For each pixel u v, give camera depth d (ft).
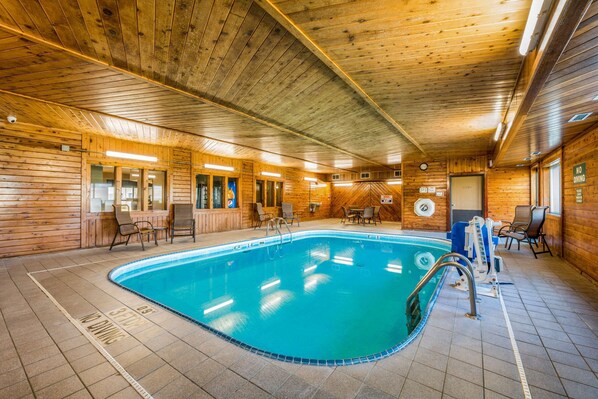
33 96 11.46
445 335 6.97
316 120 15.29
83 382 5.27
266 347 8.41
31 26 6.78
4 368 5.70
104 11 6.27
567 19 4.25
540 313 8.32
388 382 5.16
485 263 11.29
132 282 14.48
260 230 29.68
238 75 9.71
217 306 11.69
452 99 11.64
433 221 28.12
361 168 39.22
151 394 4.94
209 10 6.31
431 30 6.91
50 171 17.06
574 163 13.56
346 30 6.94
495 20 6.44
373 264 18.21
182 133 18.33
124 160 20.63
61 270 13.24
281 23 6.61
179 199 24.38
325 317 10.55
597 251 11.11
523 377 5.33
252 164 32.01
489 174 25.71
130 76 9.57
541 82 6.79
